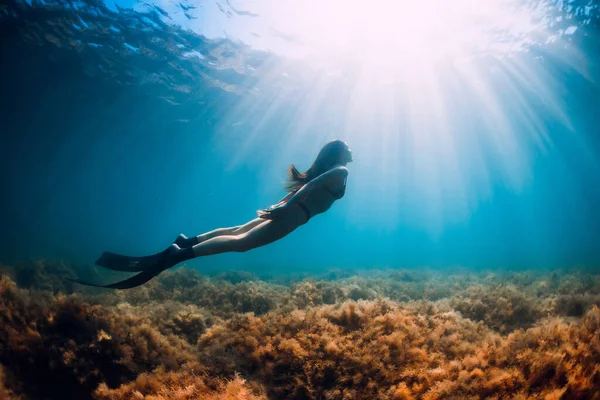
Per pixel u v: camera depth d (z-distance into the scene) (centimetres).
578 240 7375
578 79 2570
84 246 4206
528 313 704
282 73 2622
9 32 1870
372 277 1692
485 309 740
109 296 894
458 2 1966
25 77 2416
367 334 530
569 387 343
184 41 2061
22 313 562
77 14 1739
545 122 3819
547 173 8131
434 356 478
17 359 492
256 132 4203
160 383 469
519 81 2717
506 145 5128
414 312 652
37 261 1248
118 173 6469
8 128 3575
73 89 2609
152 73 2395
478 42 2288
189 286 1123
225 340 558
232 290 978
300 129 4197
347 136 4622
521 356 417
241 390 399
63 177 7100
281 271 2352
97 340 524
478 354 451
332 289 960
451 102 3353
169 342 594
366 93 3150
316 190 290
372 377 447
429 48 2422
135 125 3491
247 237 265
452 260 3494
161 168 5978
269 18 2011
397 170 7756
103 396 459
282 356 493
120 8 1727
